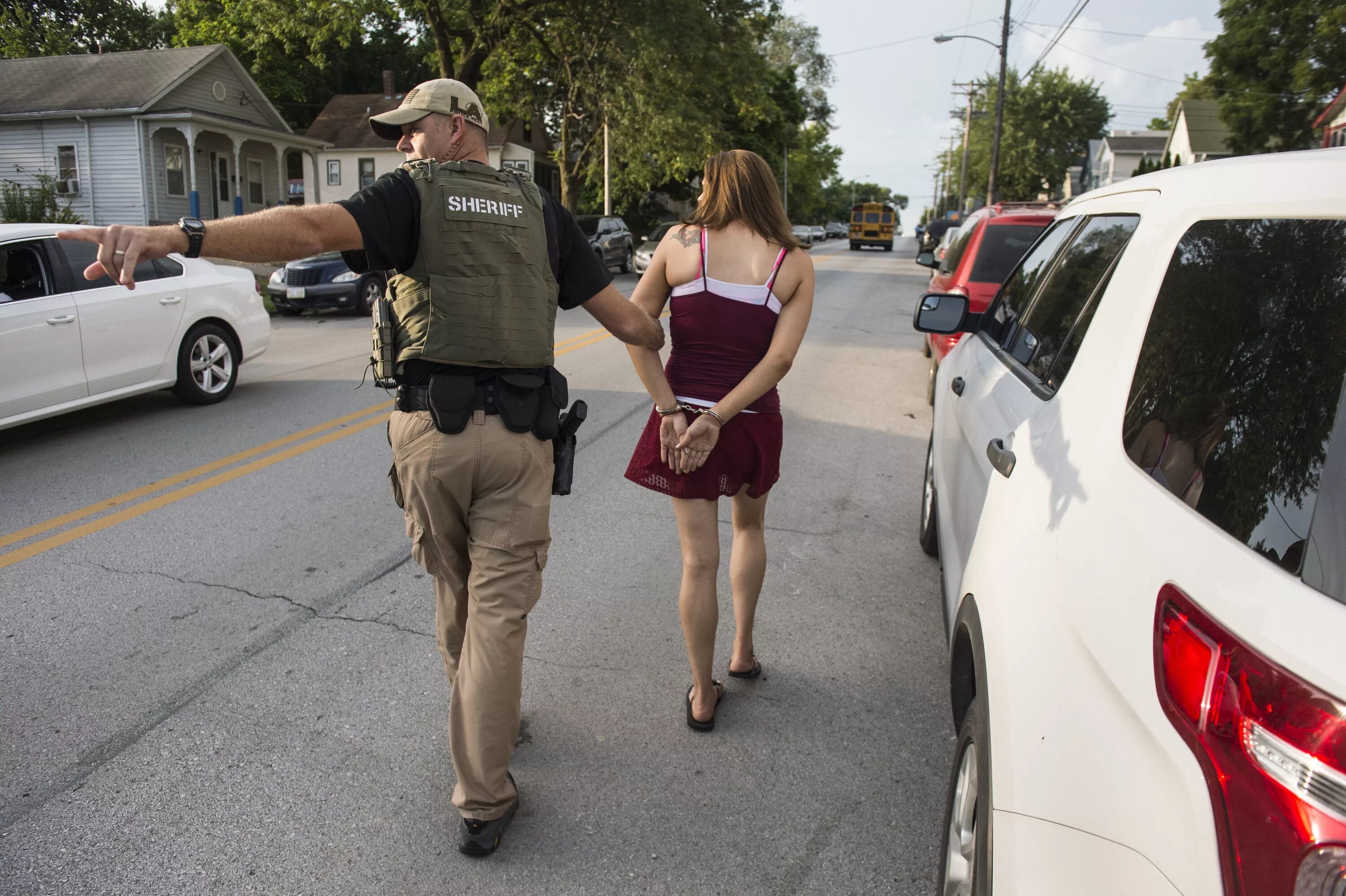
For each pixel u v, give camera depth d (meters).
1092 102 57.38
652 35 22.73
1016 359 2.88
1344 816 0.95
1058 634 1.52
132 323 6.85
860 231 49.12
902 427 7.32
